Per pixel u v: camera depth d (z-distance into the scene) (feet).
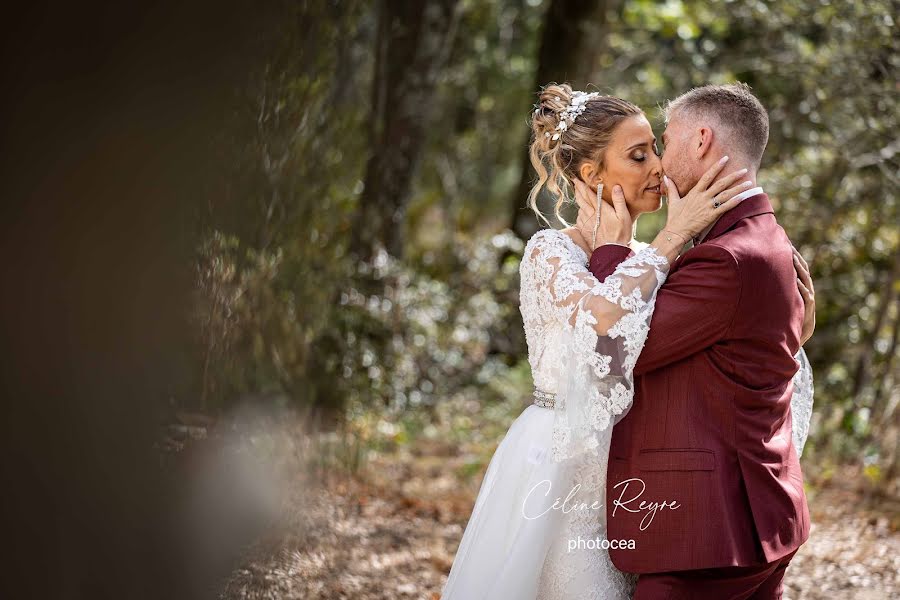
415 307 28.68
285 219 15.75
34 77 5.88
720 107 9.21
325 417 22.30
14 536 5.98
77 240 6.12
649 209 9.84
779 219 25.09
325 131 18.22
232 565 11.09
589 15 33.01
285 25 10.35
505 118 50.67
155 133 6.36
